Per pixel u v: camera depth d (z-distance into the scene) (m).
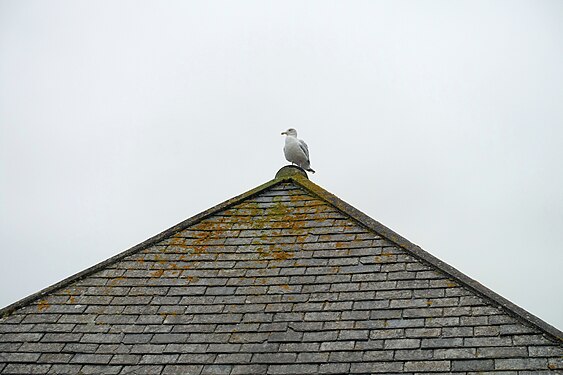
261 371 7.79
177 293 9.07
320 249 9.34
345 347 7.92
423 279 8.59
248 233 9.86
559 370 7.15
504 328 7.74
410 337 7.88
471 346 7.63
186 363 8.05
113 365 8.17
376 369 7.59
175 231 10.09
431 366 7.51
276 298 8.73
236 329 8.38
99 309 9.00
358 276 8.82
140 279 9.39
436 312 8.12
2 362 8.38
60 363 8.29
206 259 9.53
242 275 9.17
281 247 9.51
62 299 9.25
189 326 8.54
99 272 9.62
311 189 10.34
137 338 8.49
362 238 9.39
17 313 9.11
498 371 7.29
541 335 7.58
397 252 9.06
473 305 8.11
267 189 10.58
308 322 8.30
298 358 7.88
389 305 8.33
